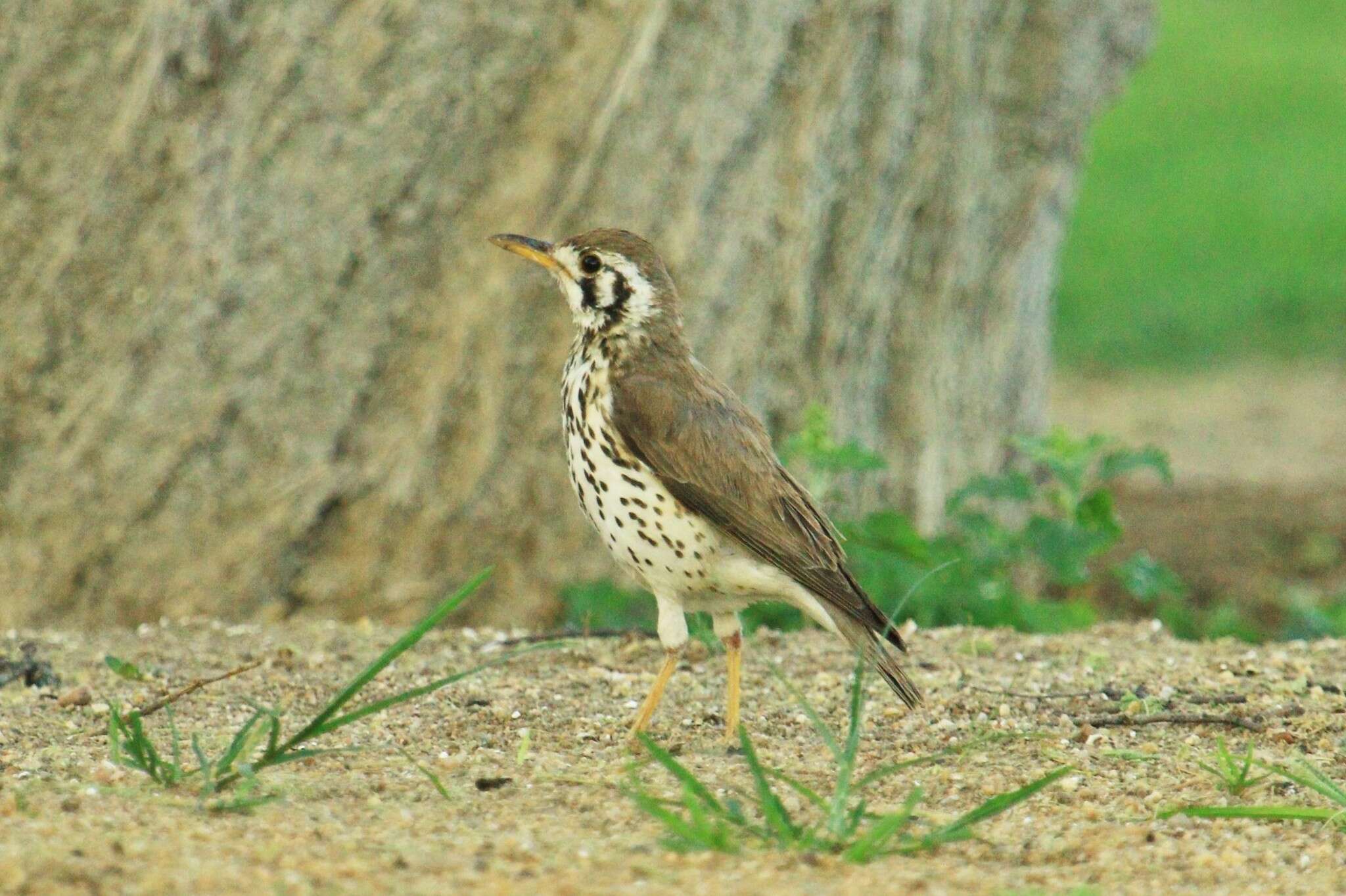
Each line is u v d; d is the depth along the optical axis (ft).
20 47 44.60
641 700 33.94
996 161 56.95
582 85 46.01
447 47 45.60
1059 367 102.53
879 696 34.06
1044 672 36.11
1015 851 24.88
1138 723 31.71
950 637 39.65
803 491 32.99
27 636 40.24
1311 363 101.60
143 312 45.39
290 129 45.24
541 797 27.07
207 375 45.75
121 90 44.65
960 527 53.93
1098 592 57.88
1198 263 118.52
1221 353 103.71
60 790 26.25
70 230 45.09
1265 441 84.53
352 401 46.70
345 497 46.85
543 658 37.32
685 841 24.11
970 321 57.36
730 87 47.11
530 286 46.42
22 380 45.65
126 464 45.83
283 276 45.75
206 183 44.93
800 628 44.80
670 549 31.81
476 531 47.21
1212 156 140.46
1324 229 123.24
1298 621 51.96
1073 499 46.34
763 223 48.29
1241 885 23.52
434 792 27.20
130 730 29.94
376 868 22.72
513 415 46.93
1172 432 87.25
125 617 46.26
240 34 44.68
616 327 33.01
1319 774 27.02
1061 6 56.44
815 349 50.47
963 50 52.21
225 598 46.34
